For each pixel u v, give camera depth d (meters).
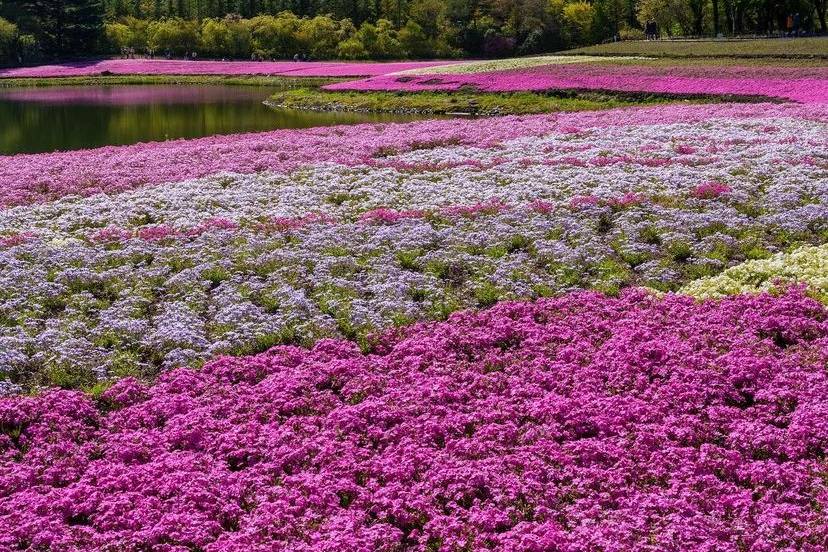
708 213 19.56
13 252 17.89
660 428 10.59
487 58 106.56
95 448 10.86
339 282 16.14
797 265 16.06
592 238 18.39
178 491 9.61
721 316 13.95
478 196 22.30
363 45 107.25
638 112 39.69
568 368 12.41
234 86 74.44
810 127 31.31
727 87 48.66
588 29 111.31
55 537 8.72
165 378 12.69
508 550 8.30
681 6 99.69
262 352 13.80
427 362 12.89
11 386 12.42
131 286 16.48
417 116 50.72
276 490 9.59
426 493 9.51
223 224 20.30
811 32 81.81
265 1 124.06
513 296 15.47
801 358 12.36
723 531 8.48
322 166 27.44
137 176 26.75
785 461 9.98
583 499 9.16
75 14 106.56
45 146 39.34
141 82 79.94
